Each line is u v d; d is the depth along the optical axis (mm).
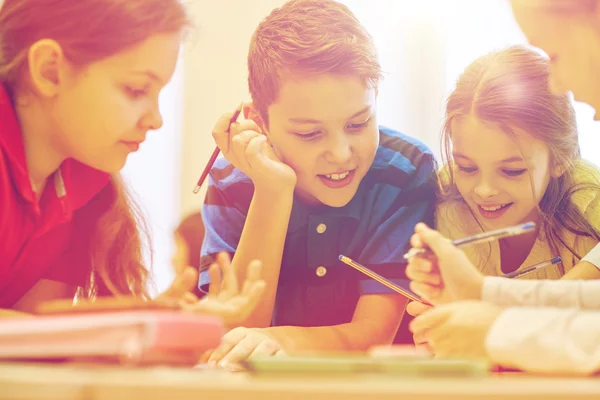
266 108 1242
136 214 1146
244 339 1049
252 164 1239
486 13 1805
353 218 1296
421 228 852
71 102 920
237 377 493
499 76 1188
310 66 1146
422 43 1879
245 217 1332
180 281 869
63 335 567
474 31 1825
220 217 1346
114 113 916
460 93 1227
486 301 789
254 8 1953
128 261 1094
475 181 1209
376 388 402
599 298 754
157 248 1854
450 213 1260
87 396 425
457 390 397
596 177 1269
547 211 1219
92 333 568
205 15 1960
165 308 671
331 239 1305
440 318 674
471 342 643
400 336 1315
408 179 1304
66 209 995
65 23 913
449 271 812
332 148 1188
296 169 1245
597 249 1154
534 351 579
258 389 406
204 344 615
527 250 1235
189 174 2014
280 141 1237
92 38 901
